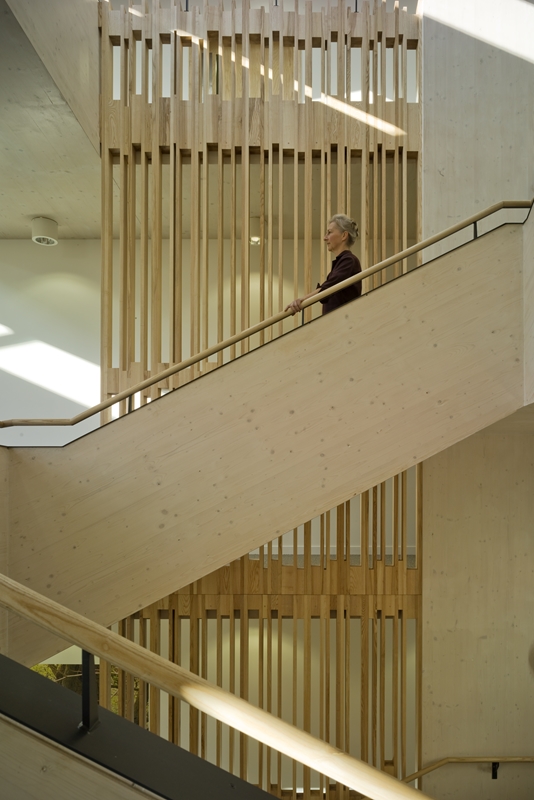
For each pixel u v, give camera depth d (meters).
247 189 4.58
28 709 1.56
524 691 4.68
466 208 4.59
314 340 3.22
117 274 6.14
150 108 4.64
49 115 4.04
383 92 4.66
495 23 4.60
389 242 5.74
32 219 5.71
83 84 4.23
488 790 4.62
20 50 3.39
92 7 4.44
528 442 4.79
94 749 1.51
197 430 3.22
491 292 3.24
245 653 4.61
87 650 1.49
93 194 5.20
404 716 4.62
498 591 4.73
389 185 5.18
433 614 4.70
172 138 4.56
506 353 3.23
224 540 3.19
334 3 5.44
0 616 3.16
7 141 4.37
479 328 3.23
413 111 4.68
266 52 4.70
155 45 4.61
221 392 3.22
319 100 4.66
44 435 6.04
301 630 6.00
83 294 6.14
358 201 5.50
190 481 3.20
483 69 4.59
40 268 6.16
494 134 4.59
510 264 3.25
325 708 4.69
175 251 4.58
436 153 4.59
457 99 4.60
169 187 4.88
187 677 1.46
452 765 4.64
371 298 3.24
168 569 3.19
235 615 4.79
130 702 4.57
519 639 4.70
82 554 3.21
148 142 4.62
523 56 4.57
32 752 1.50
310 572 4.61
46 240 5.84
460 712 4.66
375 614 4.71
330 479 3.19
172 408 3.23
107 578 3.20
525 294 3.19
